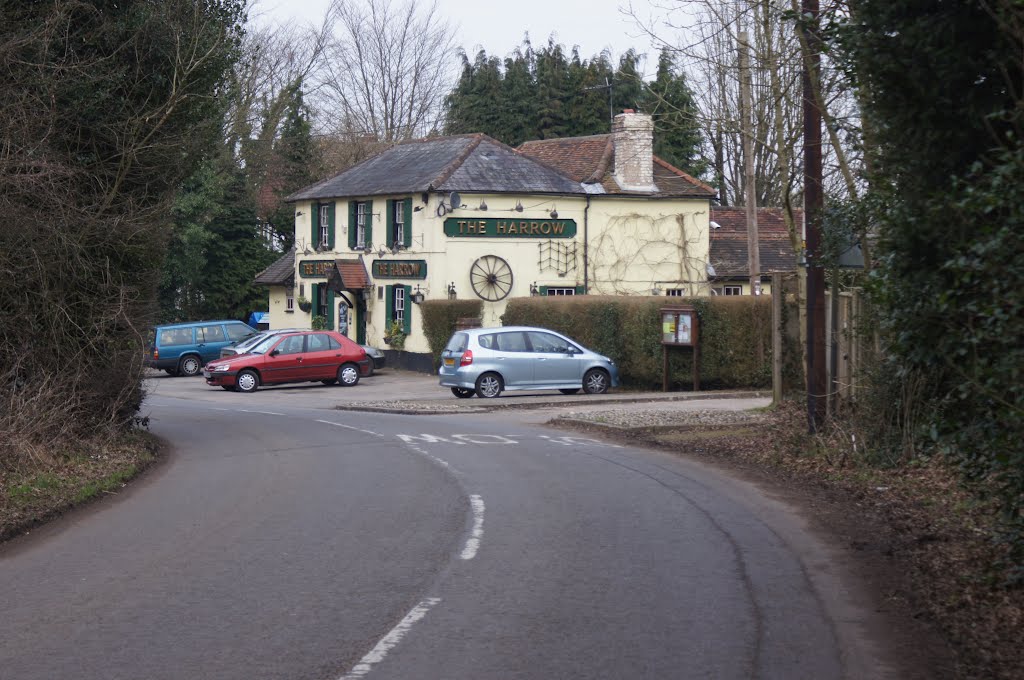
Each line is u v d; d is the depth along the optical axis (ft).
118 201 53.98
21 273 47.47
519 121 223.92
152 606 24.58
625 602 25.08
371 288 139.95
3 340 47.65
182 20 54.85
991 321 21.11
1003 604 24.31
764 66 60.95
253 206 178.60
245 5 58.75
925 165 25.38
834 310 53.47
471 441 60.23
